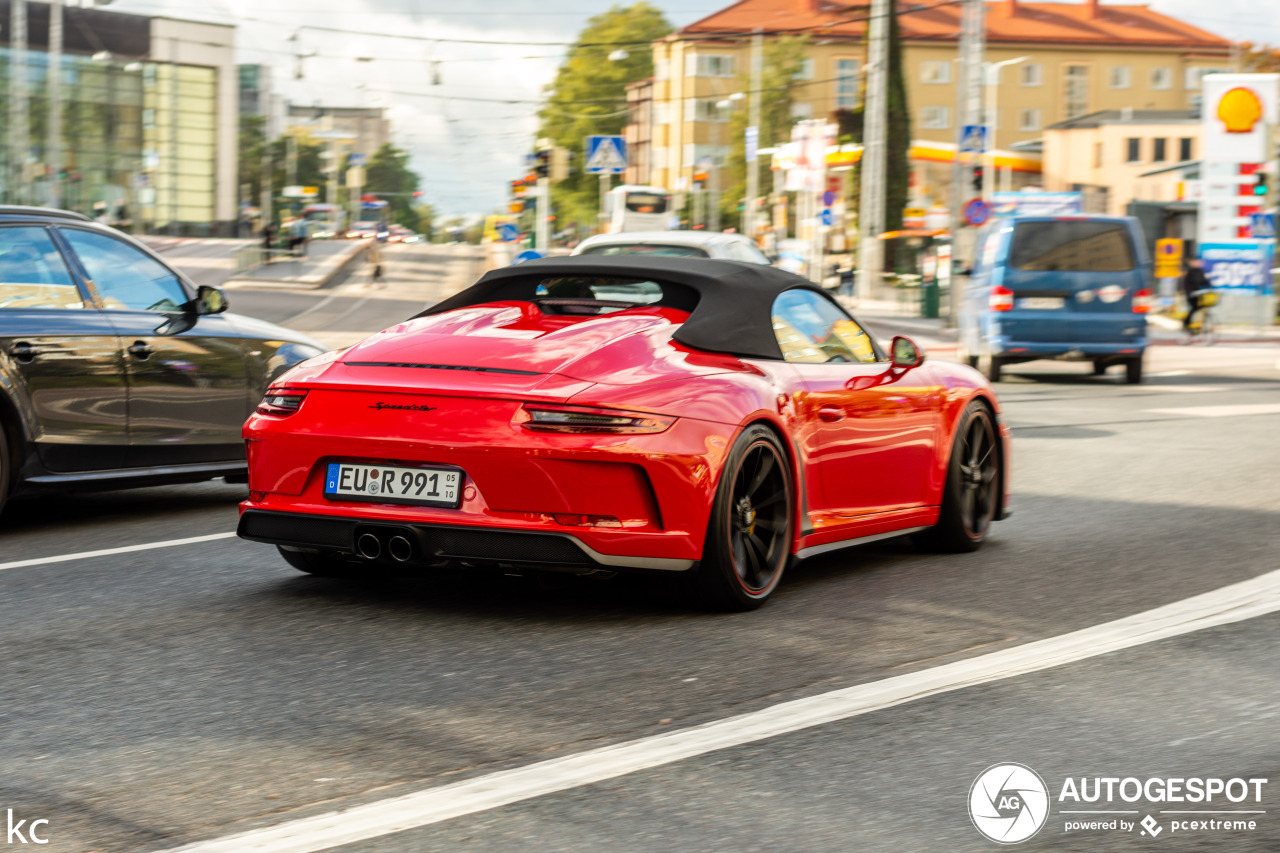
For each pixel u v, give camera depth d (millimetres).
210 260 56875
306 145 146375
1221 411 14000
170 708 3809
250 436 5008
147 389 7234
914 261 49562
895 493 5992
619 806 3047
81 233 7238
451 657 4391
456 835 2861
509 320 5246
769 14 97625
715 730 3623
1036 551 6555
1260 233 31875
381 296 40688
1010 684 4102
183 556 6203
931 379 6273
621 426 4629
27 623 4855
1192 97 102062
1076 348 17547
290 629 4766
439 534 4672
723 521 4859
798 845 2838
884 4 41125
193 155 88188
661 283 5441
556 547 4609
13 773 3260
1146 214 47688
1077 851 2836
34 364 6766
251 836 2848
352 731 3600
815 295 5906
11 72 79750
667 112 99375
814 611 5141
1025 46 101125
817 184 39719
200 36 86750
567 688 4035
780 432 5164
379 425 4750
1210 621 4980
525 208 42781
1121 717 3775
